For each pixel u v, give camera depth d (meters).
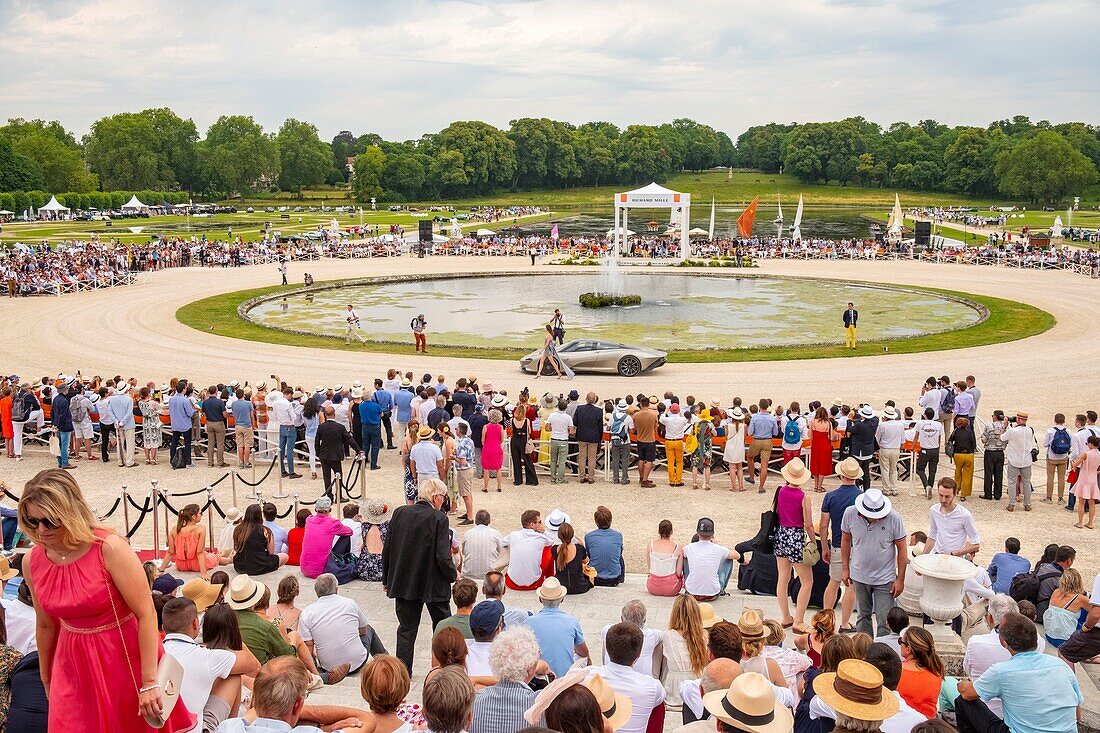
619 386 35.91
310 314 56.56
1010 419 28.52
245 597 10.72
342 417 27.30
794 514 13.78
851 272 78.31
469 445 21.55
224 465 26.95
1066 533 20.88
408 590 11.91
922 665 9.51
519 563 15.56
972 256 85.75
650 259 87.38
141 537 20.45
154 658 6.07
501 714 8.04
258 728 7.12
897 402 32.94
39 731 7.66
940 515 15.07
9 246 95.62
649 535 20.58
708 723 8.09
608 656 8.82
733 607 14.96
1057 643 12.65
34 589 5.92
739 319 53.88
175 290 65.75
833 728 8.07
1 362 40.31
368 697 7.77
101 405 26.42
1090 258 77.31
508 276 77.75
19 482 24.69
